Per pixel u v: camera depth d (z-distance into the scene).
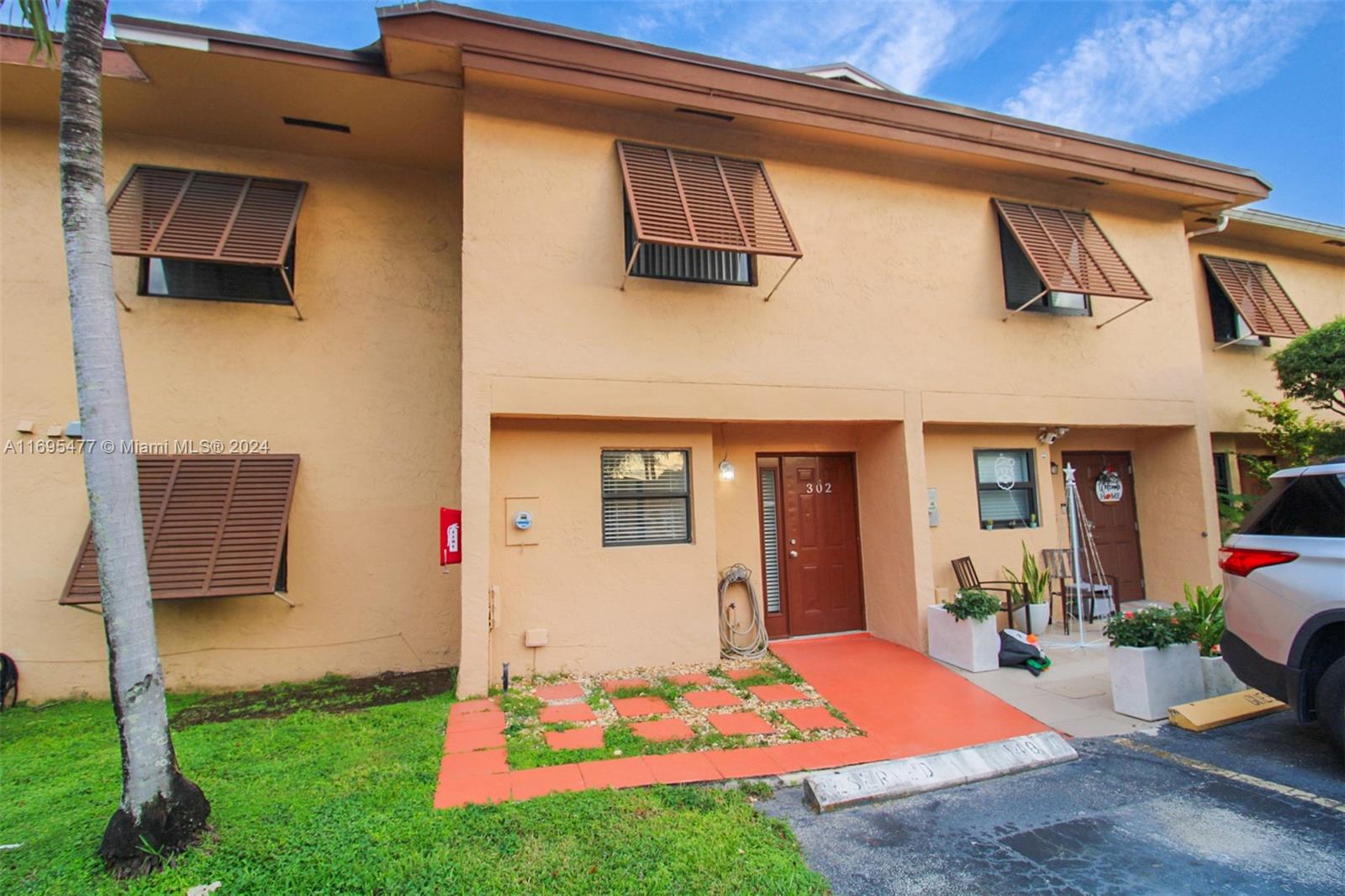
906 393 7.13
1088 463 9.06
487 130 5.96
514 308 5.89
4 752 4.50
